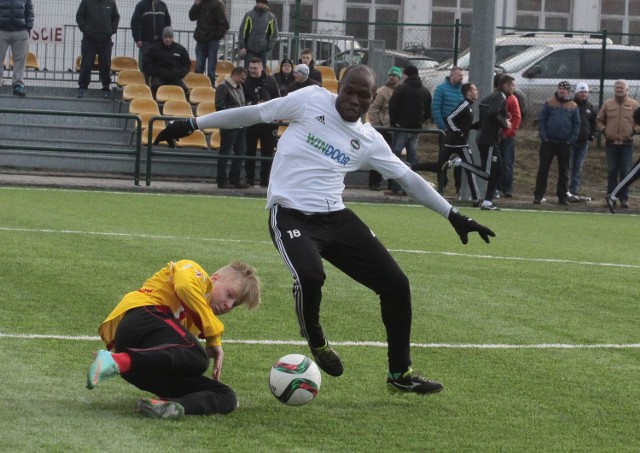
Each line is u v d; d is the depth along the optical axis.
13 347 12.65
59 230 23.30
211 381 10.23
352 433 9.92
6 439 9.05
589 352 14.08
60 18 46.91
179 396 10.20
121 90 43.06
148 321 9.91
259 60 35.56
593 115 38.59
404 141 36.94
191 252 21.09
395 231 27.12
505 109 34.97
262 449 9.19
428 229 28.00
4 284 16.62
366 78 10.69
